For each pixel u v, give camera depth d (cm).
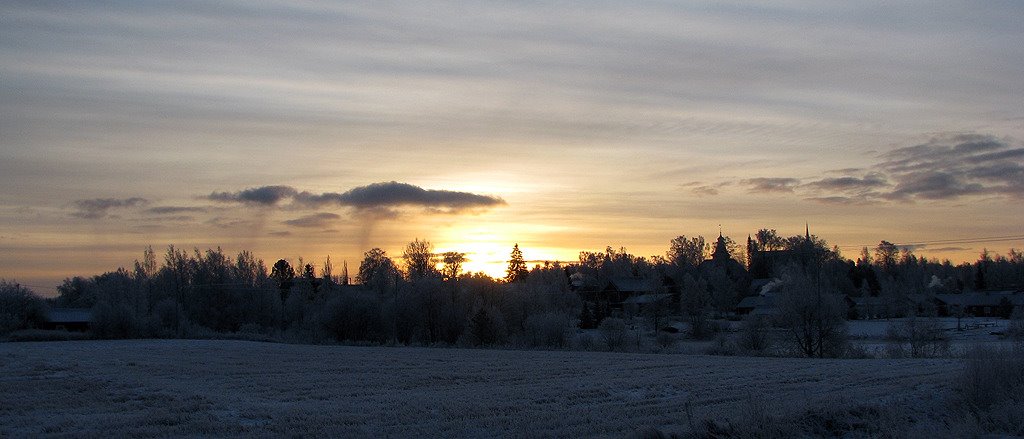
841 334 7012
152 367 5572
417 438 2302
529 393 3594
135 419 2828
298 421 2705
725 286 13838
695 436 2069
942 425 2253
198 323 12325
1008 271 17450
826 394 2947
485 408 2945
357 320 9825
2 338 9412
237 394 3775
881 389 3158
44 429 2631
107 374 5009
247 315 12675
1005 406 2406
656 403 3097
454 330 9775
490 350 7900
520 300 10612
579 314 13025
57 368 5488
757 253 16975
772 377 4153
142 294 12312
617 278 16238
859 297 14312
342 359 6419
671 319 12588
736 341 7806
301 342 9706
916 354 6706
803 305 7100
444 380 4447
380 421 2689
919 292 15388
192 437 2420
